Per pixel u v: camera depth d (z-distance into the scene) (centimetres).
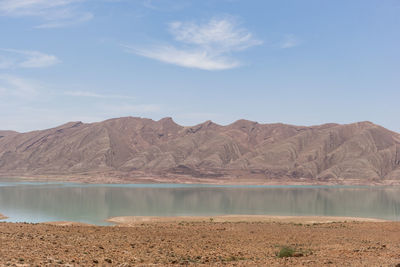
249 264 2122
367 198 19012
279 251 2833
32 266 1730
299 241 3684
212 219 8244
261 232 4481
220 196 19562
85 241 2958
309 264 2108
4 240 2692
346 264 2088
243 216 9169
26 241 2714
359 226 5422
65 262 1925
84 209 12000
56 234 3341
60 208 12150
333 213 11662
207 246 3122
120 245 2856
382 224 5697
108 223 8356
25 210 11400
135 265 1981
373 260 2259
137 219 8800
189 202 15550
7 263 1738
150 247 2875
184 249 2878
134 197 17950
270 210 12506
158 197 18262
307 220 8319
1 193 18475
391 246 3256
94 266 1897
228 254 2683
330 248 3136
